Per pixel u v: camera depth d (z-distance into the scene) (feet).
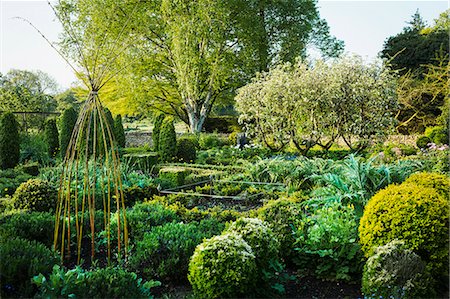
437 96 53.78
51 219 15.30
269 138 38.91
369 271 11.00
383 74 33.78
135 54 56.18
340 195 17.01
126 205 21.02
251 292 11.19
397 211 12.21
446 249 11.80
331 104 33.45
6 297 9.52
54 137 40.11
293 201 18.22
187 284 12.57
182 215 17.62
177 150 37.91
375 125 33.96
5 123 34.30
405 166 21.49
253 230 12.04
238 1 59.31
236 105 39.75
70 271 10.03
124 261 13.80
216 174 26.53
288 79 34.47
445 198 13.67
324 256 12.93
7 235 12.97
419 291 10.41
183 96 62.64
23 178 25.70
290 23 63.62
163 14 57.11
